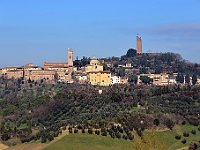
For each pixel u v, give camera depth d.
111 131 185.12
